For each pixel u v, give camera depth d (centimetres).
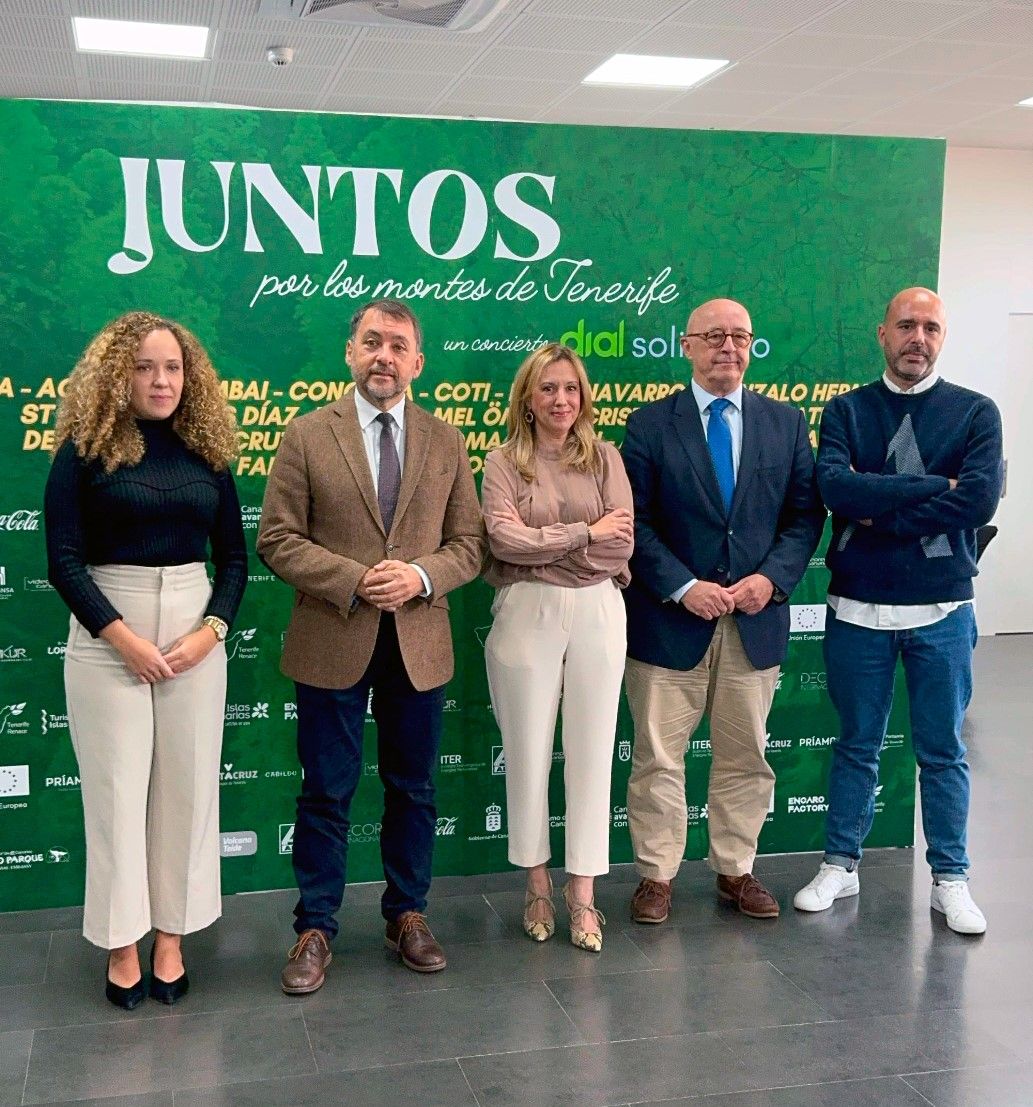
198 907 277
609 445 312
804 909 333
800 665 374
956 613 324
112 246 318
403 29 533
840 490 316
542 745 306
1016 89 651
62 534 258
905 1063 251
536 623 301
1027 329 823
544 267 345
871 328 368
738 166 353
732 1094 238
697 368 320
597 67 603
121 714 263
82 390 260
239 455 331
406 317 281
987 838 396
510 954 305
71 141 313
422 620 288
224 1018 270
